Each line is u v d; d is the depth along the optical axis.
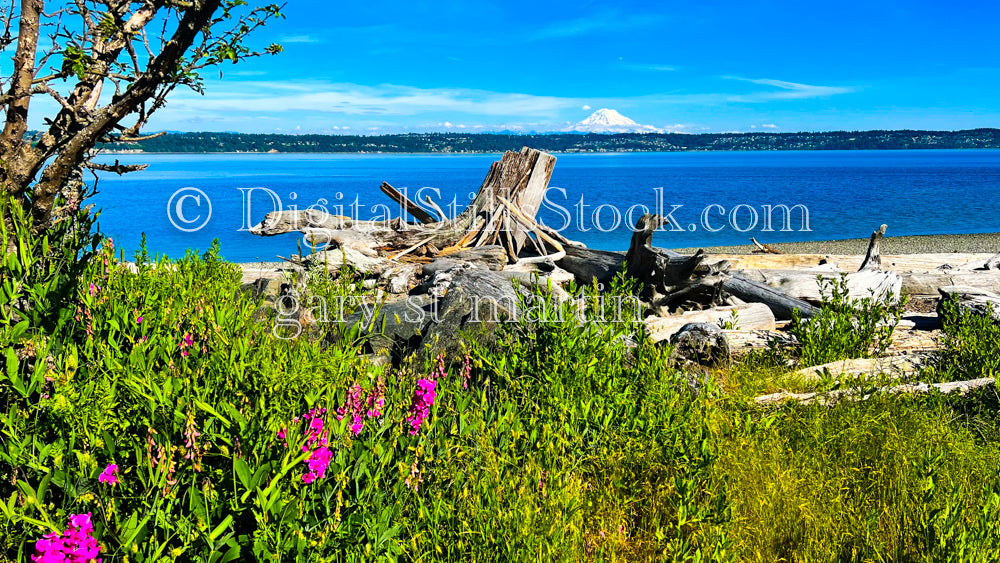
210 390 2.83
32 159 3.88
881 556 3.39
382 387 3.29
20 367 3.14
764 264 15.65
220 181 90.56
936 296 13.15
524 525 3.09
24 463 2.31
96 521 2.32
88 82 4.13
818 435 4.68
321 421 2.67
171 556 2.21
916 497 3.82
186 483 2.49
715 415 4.58
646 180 104.06
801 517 3.75
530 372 4.81
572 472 3.85
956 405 5.64
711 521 3.36
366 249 13.98
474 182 89.69
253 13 3.82
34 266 3.44
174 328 3.54
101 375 2.82
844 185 87.12
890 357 7.41
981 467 4.34
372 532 2.62
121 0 3.94
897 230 38.81
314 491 2.65
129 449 2.55
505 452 3.61
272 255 27.25
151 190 69.31
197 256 6.39
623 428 4.25
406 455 3.07
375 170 145.75
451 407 3.81
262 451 2.50
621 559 3.42
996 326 7.06
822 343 7.66
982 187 81.00
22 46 3.79
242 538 2.39
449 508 3.14
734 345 8.05
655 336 9.33
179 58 3.77
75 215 4.09
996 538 3.12
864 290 11.84
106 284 3.71
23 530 2.23
